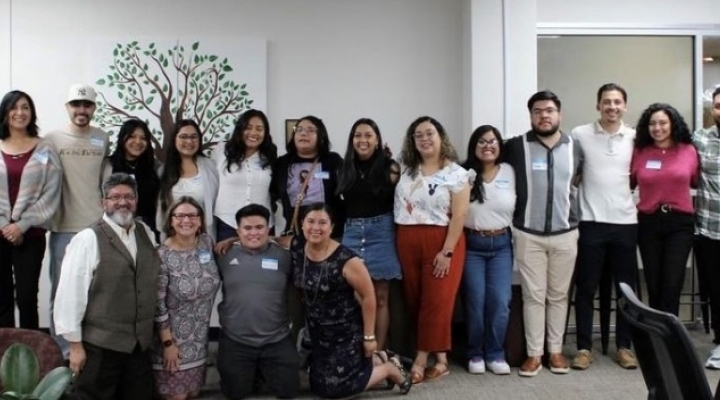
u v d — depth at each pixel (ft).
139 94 14.33
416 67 14.73
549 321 11.93
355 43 14.66
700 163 11.82
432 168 11.27
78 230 11.62
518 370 11.93
